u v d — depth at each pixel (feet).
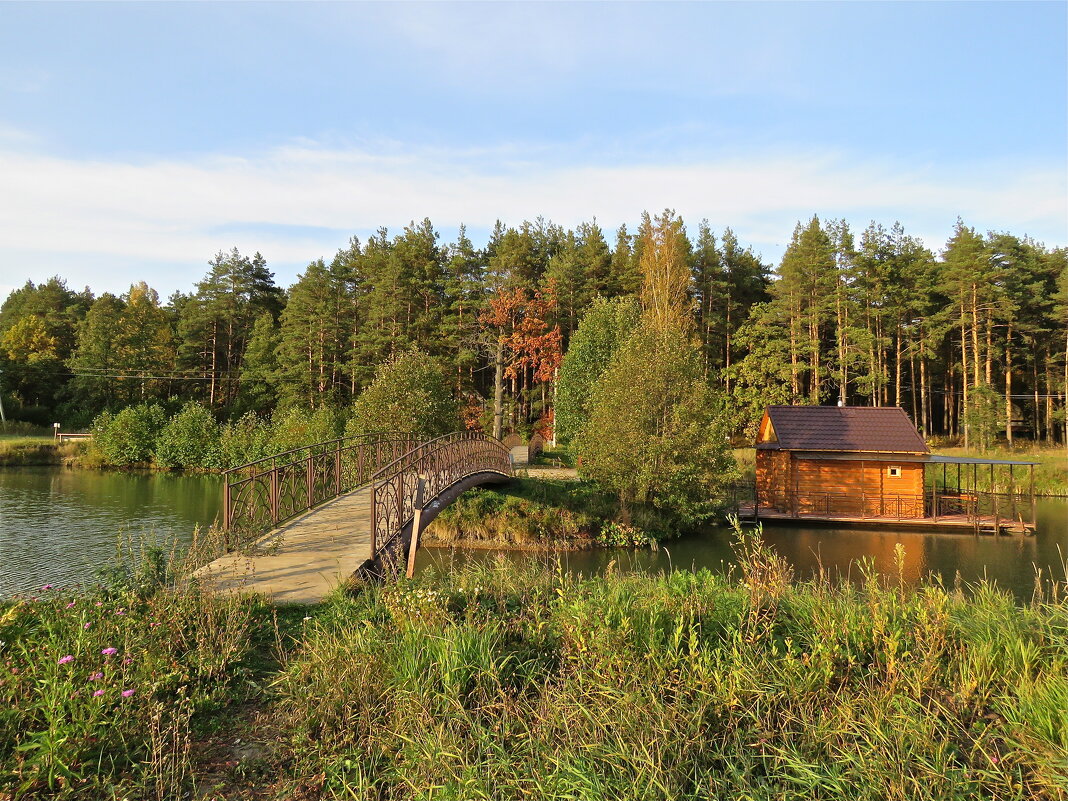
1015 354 142.92
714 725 12.24
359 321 153.58
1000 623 16.57
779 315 131.64
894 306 134.00
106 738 11.05
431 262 147.95
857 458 74.49
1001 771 10.70
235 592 19.40
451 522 62.95
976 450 117.50
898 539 63.82
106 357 168.66
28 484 99.91
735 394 130.31
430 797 9.97
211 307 173.27
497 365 124.67
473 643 14.07
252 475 29.53
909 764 10.68
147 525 67.41
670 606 17.21
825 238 139.13
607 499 68.44
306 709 12.60
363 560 23.88
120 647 14.01
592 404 77.41
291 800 10.34
